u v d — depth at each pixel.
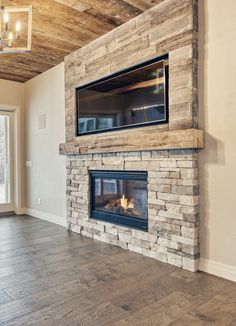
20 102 5.65
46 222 4.85
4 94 5.44
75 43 3.80
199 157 2.67
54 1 2.76
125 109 3.34
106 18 3.14
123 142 3.19
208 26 2.58
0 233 4.10
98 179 3.85
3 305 2.07
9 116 5.69
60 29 3.38
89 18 3.13
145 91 3.09
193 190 2.62
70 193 4.29
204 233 2.64
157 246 2.96
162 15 2.85
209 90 2.59
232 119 2.44
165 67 2.88
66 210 4.49
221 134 2.51
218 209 2.54
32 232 4.16
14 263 2.90
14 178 5.78
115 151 3.33
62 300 2.14
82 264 2.86
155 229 2.97
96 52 3.69
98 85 3.73
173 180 2.79
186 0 2.64
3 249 3.36
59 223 4.69
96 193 3.90
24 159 5.73
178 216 2.75
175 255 2.78
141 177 3.18
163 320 1.87
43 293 2.25
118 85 3.43
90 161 3.88
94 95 3.81
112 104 3.52
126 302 2.10
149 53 2.99
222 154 2.51
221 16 2.50
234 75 2.43
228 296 2.17
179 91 2.71
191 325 1.81
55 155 4.78
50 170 4.92
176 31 2.73
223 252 2.52
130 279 2.49
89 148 3.71
